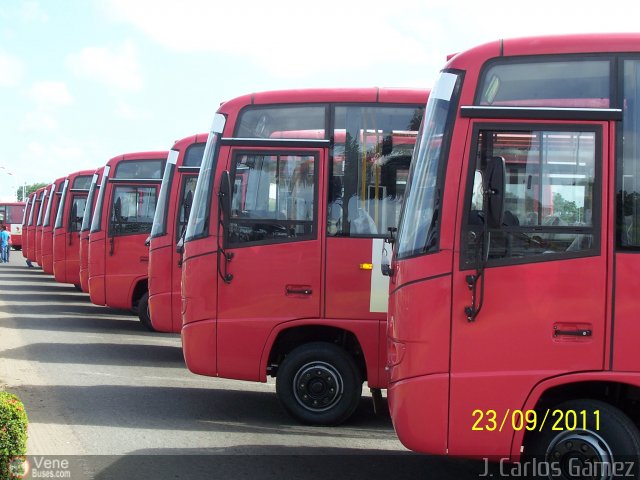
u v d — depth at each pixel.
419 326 5.05
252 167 7.75
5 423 4.99
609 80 5.14
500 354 4.98
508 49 5.24
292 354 7.64
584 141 5.10
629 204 5.02
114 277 14.45
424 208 5.18
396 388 5.16
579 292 4.96
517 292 4.98
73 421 7.77
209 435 7.34
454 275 5.04
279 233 7.64
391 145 7.72
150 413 8.24
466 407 4.98
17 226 55.44
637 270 4.95
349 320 7.51
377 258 7.52
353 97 7.77
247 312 7.62
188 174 11.83
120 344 13.41
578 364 4.93
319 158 7.68
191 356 7.75
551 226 5.04
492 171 4.85
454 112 5.20
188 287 7.82
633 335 4.92
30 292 23.84
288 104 7.82
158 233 11.77
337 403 7.62
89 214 17.58
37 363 11.18
